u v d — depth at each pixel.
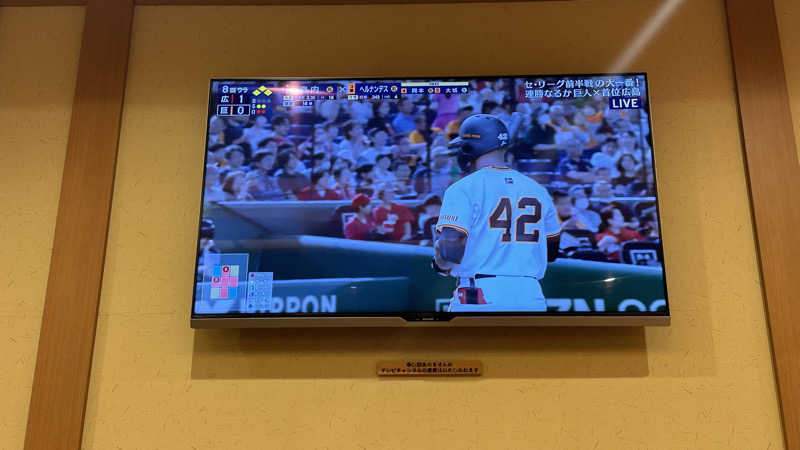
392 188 1.79
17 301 1.80
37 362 1.73
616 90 1.84
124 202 1.87
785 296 1.74
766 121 1.87
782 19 1.97
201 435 1.70
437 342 1.75
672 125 1.91
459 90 1.86
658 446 1.67
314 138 1.83
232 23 2.01
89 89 1.94
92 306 1.77
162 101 1.95
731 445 1.67
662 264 1.71
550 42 1.99
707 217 1.83
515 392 1.71
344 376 1.73
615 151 1.80
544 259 1.73
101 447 1.70
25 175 1.89
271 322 1.69
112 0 2.00
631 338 1.75
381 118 1.84
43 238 1.85
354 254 1.75
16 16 2.00
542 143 1.81
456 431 1.69
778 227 1.79
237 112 1.85
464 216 1.77
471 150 1.81
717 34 1.97
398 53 1.99
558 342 1.75
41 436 1.69
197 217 1.86
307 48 2.00
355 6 2.02
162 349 1.76
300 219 1.77
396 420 1.70
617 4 2.00
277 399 1.72
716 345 1.74
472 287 1.72
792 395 1.68
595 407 1.70
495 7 2.01
